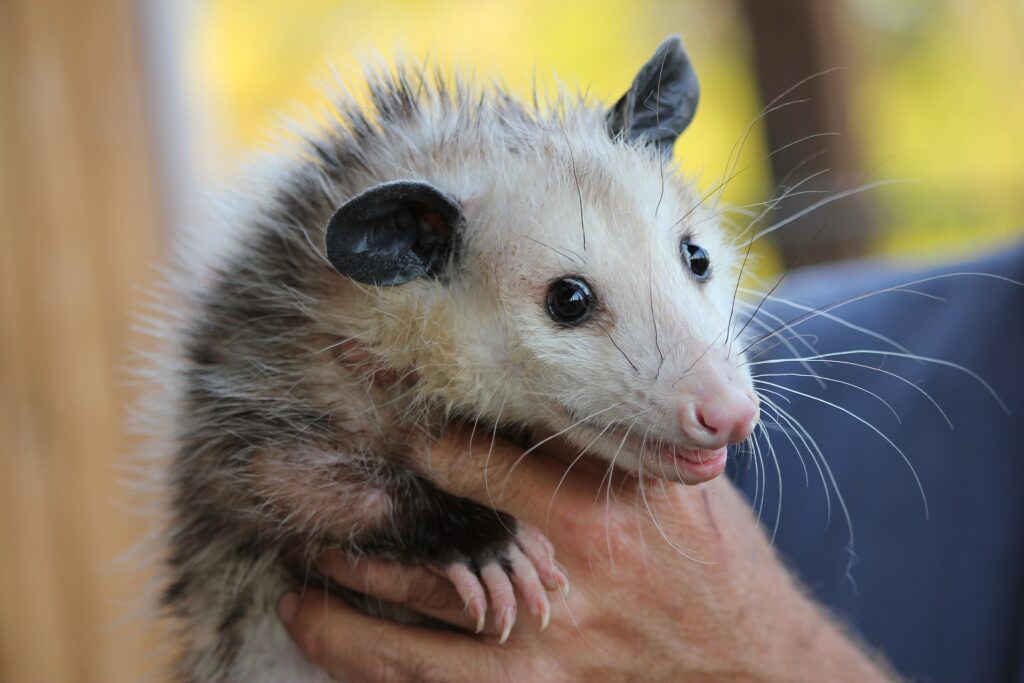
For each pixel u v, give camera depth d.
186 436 0.56
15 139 0.67
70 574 0.68
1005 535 0.59
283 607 0.55
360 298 0.54
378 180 0.55
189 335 0.57
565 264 0.53
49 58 0.67
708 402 0.51
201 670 0.57
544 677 0.53
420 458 0.54
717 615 0.53
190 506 0.56
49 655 0.67
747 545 0.54
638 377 0.52
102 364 0.68
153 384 0.59
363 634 0.54
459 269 0.54
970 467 0.60
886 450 0.61
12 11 0.67
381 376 0.54
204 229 0.58
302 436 0.54
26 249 0.67
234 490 0.55
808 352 0.62
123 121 0.69
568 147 0.55
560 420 0.53
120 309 0.68
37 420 0.67
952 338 0.62
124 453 0.68
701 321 0.52
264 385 0.55
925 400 0.61
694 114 0.57
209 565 0.56
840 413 0.61
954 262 0.64
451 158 0.55
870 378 0.62
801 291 0.65
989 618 0.59
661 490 0.54
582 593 0.53
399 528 0.54
